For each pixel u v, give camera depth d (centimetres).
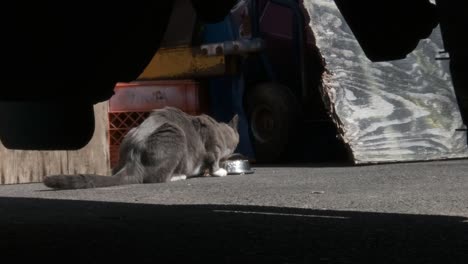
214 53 1213
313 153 1201
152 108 1205
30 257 313
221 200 580
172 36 1245
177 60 1238
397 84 1085
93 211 510
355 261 294
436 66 1117
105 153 941
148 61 287
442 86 1106
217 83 1254
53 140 288
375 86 1071
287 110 1166
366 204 522
